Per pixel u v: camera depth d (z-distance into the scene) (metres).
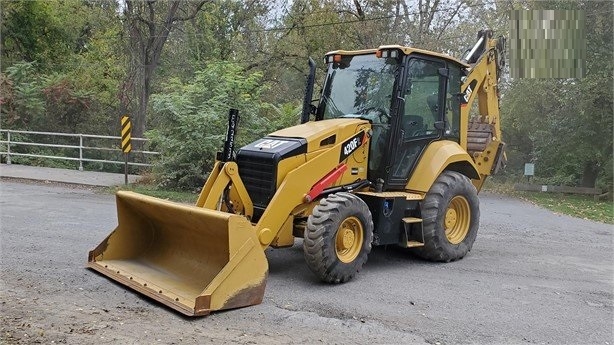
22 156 19.61
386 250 8.43
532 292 6.44
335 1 24.55
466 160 8.14
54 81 24.08
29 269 6.46
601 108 19.30
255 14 28.58
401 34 24.23
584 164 20.66
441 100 7.91
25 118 22.95
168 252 6.60
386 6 24.42
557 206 16.08
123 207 6.75
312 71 7.99
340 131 6.89
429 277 6.94
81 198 12.78
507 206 15.33
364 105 7.48
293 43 25.56
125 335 4.58
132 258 6.79
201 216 5.62
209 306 5.15
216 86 14.70
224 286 5.28
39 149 22.53
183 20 27.47
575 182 21.44
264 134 14.80
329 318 5.23
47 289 5.74
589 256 8.64
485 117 9.43
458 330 5.09
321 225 6.14
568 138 19.91
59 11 28.17
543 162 21.58
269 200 6.41
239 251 5.39
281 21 27.92
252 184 6.61
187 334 4.67
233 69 15.28
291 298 5.80
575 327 5.31
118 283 6.03
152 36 26.77
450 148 7.88
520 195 18.77
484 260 8.05
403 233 7.25
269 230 6.11
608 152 19.44
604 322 5.48
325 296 5.93
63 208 11.16
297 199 6.40
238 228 5.40
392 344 4.67
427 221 7.50
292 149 6.48
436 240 7.54
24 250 7.39
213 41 28.25
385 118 7.25
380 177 7.21
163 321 4.97
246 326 4.93
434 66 7.80
